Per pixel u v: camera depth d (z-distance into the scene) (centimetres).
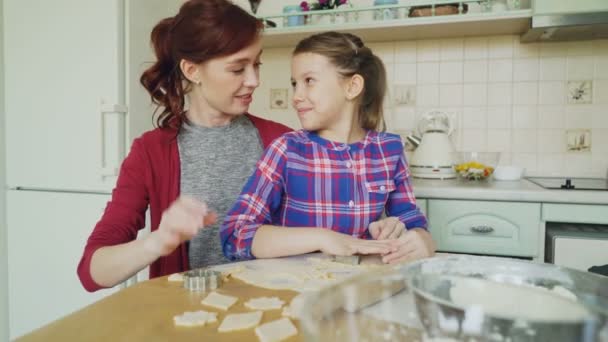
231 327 51
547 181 193
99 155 175
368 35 211
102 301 60
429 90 218
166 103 112
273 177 107
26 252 191
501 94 211
